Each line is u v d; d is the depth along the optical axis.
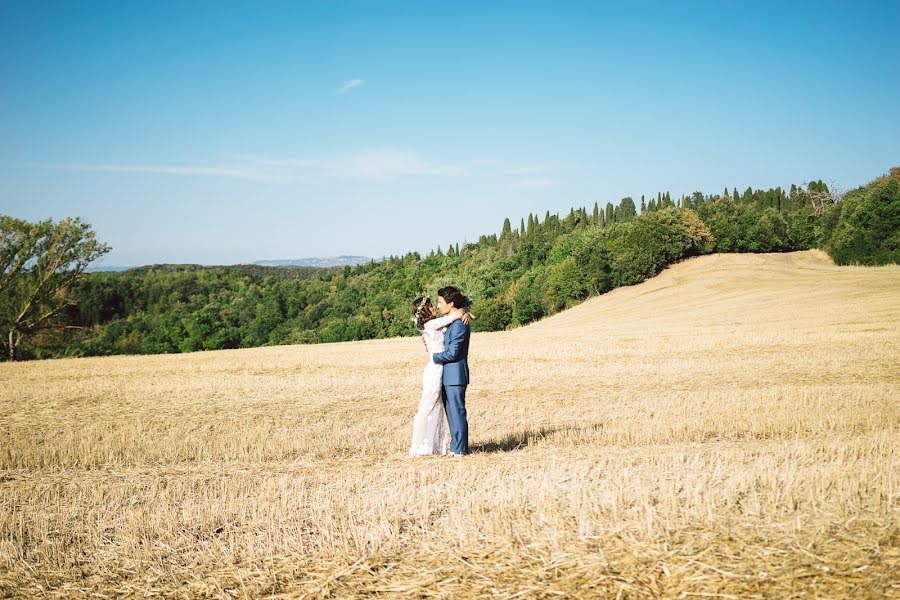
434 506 5.85
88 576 4.80
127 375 25.80
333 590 4.27
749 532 4.70
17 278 49.97
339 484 6.88
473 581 4.24
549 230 149.75
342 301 112.69
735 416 11.22
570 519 5.20
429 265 147.62
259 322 107.62
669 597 3.84
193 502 6.54
